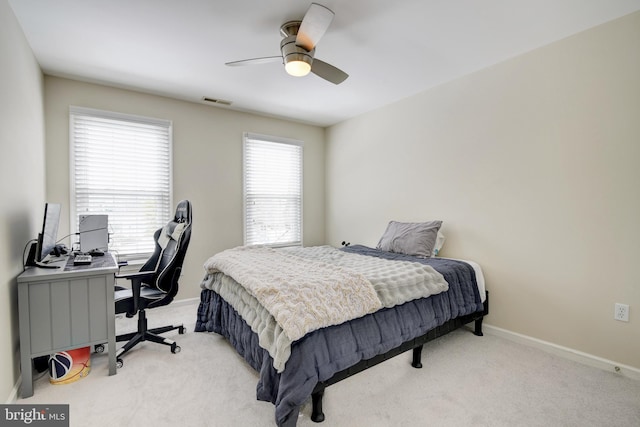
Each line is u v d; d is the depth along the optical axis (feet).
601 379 6.40
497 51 7.97
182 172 11.34
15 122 6.15
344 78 7.65
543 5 6.12
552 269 7.61
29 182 7.14
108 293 6.49
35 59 8.00
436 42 7.52
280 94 10.84
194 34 7.11
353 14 6.39
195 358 7.32
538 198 7.83
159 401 5.67
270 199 13.71
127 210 10.41
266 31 7.01
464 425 5.06
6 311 5.46
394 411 5.41
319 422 5.08
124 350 7.23
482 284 8.52
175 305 11.21
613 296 6.69
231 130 12.50
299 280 5.74
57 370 6.14
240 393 5.93
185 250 7.77
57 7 6.06
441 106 10.07
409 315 6.29
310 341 4.81
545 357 7.39
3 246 5.37
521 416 5.28
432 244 9.45
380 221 12.43
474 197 9.20
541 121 7.75
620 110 6.55
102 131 9.97
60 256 7.79
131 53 7.94
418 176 10.85
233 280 7.19
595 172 6.91
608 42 6.68
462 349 7.83
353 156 13.66
